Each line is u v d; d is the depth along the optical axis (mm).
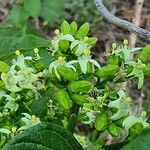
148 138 97
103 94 161
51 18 255
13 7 257
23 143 126
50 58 189
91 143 176
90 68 161
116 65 160
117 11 444
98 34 426
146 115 162
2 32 258
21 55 172
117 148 136
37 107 178
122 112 154
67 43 165
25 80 165
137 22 358
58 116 172
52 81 164
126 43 169
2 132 160
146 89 380
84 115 162
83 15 427
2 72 172
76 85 156
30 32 254
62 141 136
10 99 168
